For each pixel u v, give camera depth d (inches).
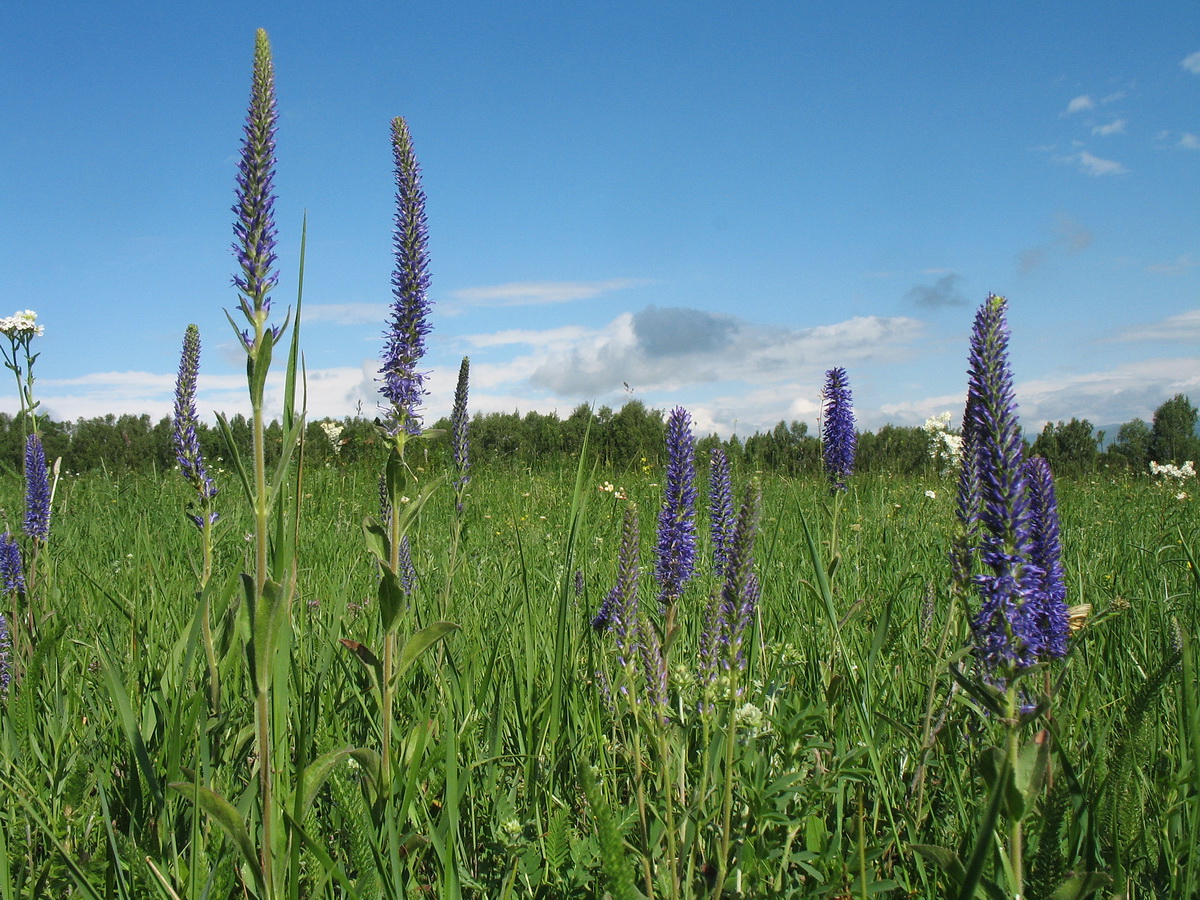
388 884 88.8
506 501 408.8
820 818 106.7
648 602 180.2
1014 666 75.2
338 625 152.3
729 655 83.1
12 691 123.8
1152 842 95.3
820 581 131.2
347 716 138.6
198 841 97.3
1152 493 454.6
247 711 129.8
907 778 120.6
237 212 94.8
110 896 91.1
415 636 109.0
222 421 88.5
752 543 83.6
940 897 91.3
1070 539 269.1
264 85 97.7
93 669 154.8
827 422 214.8
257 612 87.5
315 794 96.3
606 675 128.3
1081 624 99.3
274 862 89.2
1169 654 114.2
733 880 92.4
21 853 102.9
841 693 128.3
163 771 112.5
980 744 111.3
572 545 120.6
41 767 118.8
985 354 76.5
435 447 241.9
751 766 98.9
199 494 147.8
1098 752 104.2
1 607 171.0
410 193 121.9
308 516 343.9
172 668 133.1
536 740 128.6
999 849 86.3
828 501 234.8
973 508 107.7
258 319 94.9
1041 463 80.7
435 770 119.0
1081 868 87.0
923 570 218.2
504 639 168.1
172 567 235.8
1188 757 100.5
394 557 112.0
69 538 283.9
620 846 69.4
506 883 90.4
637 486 420.5
